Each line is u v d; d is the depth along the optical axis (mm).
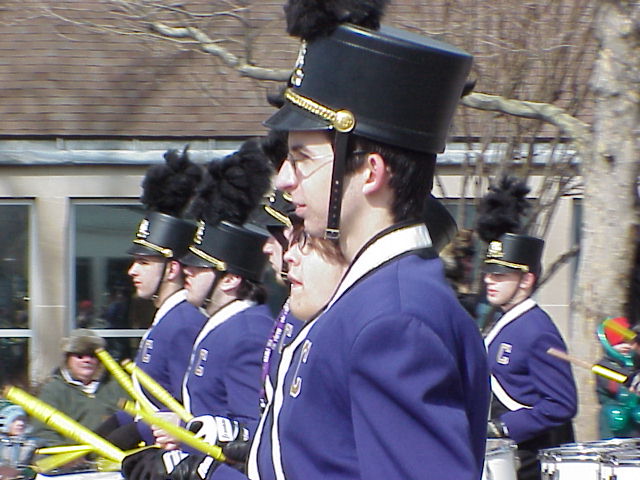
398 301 4516
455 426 4379
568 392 12375
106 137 22266
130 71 23109
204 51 18312
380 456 4359
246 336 9992
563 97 18453
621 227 14781
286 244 9258
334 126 4727
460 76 4898
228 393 9883
